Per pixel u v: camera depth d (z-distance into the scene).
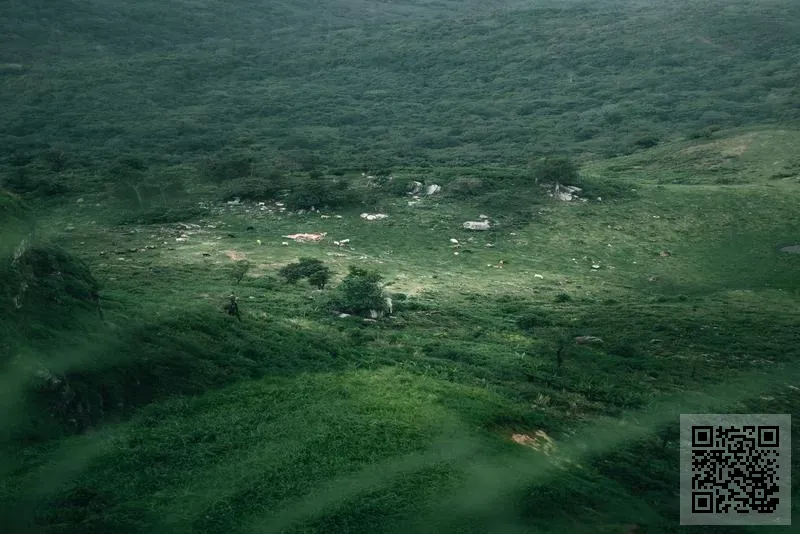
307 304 42.06
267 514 19.41
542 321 43.94
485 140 130.00
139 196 73.81
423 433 24.75
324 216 70.50
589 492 23.30
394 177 78.94
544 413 29.27
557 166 77.94
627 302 51.47
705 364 37.78
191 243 60.28
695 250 68.25
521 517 21.00
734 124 125.31
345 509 19.98
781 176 89.31
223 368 28.16
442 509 20.69
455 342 37.94
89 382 23.41
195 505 19.33
